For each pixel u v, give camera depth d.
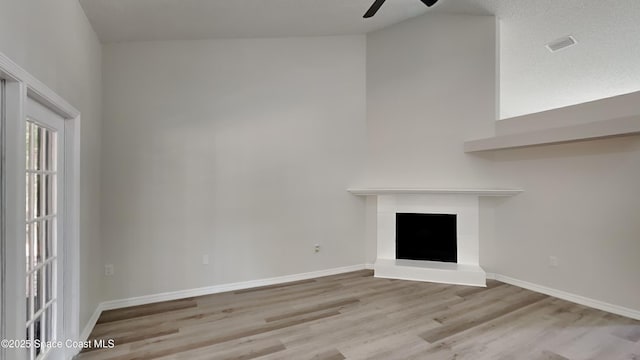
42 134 2.01
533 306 3.19
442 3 3.86
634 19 3.42
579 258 3.28
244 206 3.80
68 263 2.31
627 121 2.58
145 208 3.35
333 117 4.28
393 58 4.38
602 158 3.12
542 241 3.60
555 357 2.24
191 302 3.34
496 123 3.99
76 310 2.33
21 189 1.57
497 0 3.65
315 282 3.98
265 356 2.27
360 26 4.12
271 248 3.94
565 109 3.27
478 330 2.66
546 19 3.70
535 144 3.31
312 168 4.17
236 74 3.77
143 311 3.10
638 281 2.87
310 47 4.16
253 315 2.98
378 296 3.47
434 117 4.24
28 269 1.85
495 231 4.07
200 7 2.94
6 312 1.54
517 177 3.84
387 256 4.46
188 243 3.53
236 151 3.76
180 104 3.51
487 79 4.05
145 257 3.35
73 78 2.32
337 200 4.32
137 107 3.34
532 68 4.62
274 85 3.96
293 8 3.30
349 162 4.37
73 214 2.34
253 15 3.29
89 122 2.75
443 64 4.21
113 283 3.21
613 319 2.87
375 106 4.44
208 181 3.62
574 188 3.33
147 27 3.11
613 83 4.66
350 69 4.38
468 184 4.13
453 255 4.22
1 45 1.38
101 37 3.13
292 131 4.05
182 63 3.53
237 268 3.76
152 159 3.39
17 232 1.57
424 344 2.43
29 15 1.63
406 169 4.34
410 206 4.37
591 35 3.78
